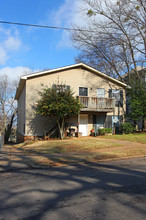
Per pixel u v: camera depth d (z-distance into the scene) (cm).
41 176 634
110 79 2100
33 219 332
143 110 1903
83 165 795
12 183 556
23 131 1942
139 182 539
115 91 2123
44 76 1833
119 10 1973
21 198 432
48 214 350
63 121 1703
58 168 754
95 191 469
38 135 1778
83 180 570
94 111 1934
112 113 2095
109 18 2073
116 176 607
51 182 557
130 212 354
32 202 408
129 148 1160
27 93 1766
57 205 389
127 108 2225
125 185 514
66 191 474
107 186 507
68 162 834
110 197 428
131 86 2055
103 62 2514
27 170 730
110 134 2022
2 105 3388
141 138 1569
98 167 750
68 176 623
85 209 368
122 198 421
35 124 1778
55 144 1374
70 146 1262
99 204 390
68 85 1912
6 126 3422
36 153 1076
